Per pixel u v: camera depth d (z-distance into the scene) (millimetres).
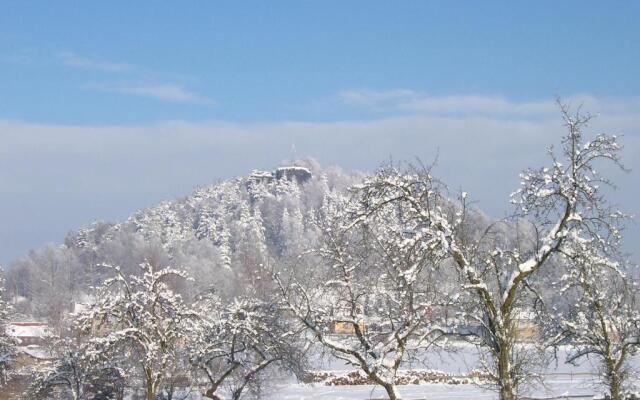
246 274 90500
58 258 196000
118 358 53156
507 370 28594
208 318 47938
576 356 38531
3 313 71750
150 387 45406
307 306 34844
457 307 31234
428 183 29906
